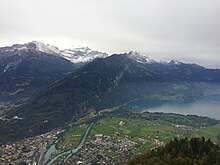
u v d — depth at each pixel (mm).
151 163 195500
